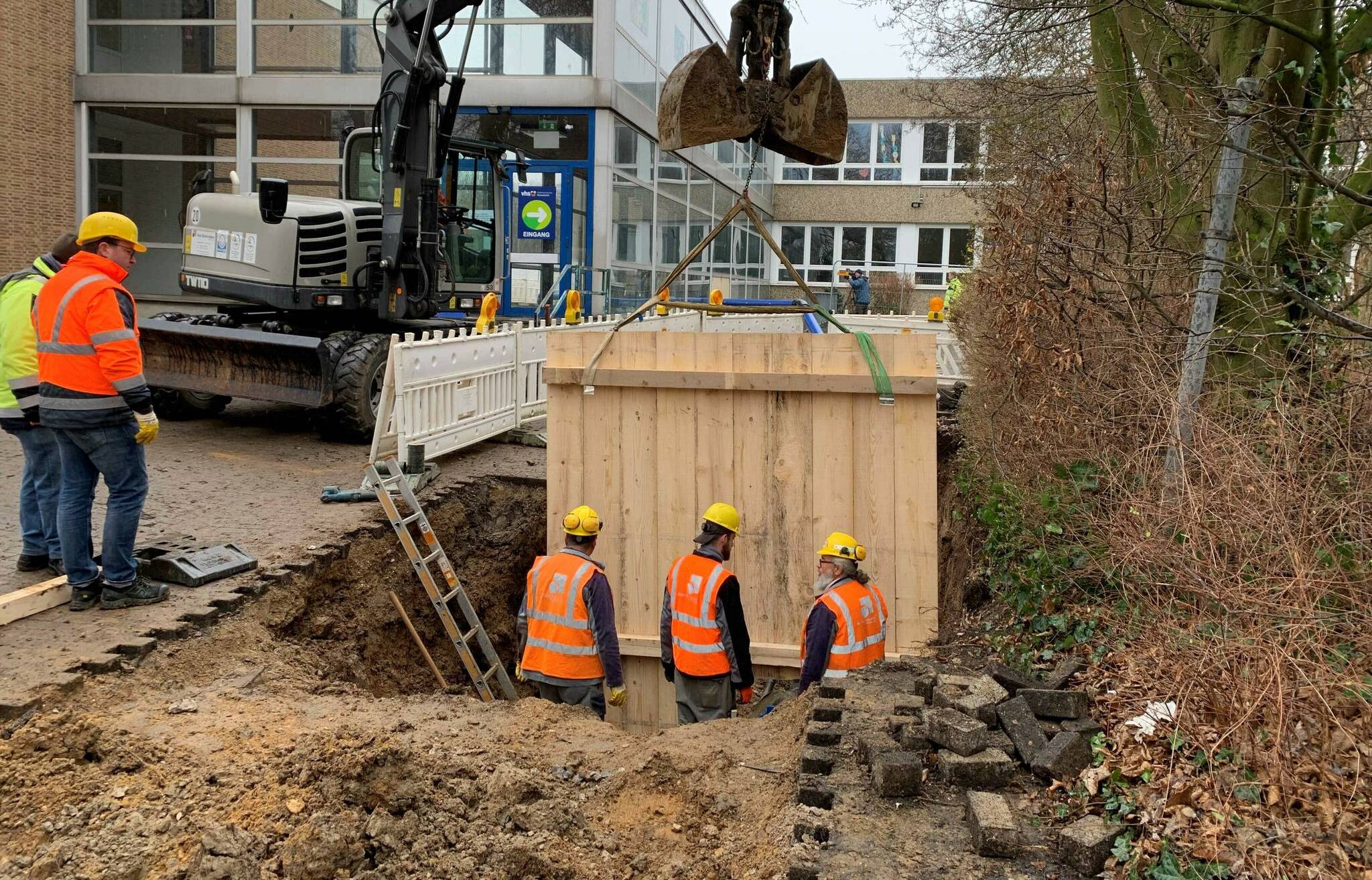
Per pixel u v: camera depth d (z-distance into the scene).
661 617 6.42
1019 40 8.41
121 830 3.75
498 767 4.28
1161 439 4.91
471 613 7.25
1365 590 3.86
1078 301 5.95
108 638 5.04
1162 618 4.36
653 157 18.80
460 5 10.07
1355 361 5.04
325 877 3.76
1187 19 6.48
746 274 28.48
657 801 4.21
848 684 4.91
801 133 5.52
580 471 6.78
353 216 10.54
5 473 8.33
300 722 4.63
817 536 6.41
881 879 3.27
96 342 4.95
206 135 17.47
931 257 30.52
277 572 6.11
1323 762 3.54
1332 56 5.23
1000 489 6.54
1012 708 4.18
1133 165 6.53
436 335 8.53
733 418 6.50
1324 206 5.91
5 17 15.88
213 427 10.57
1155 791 3.62
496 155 11.84
